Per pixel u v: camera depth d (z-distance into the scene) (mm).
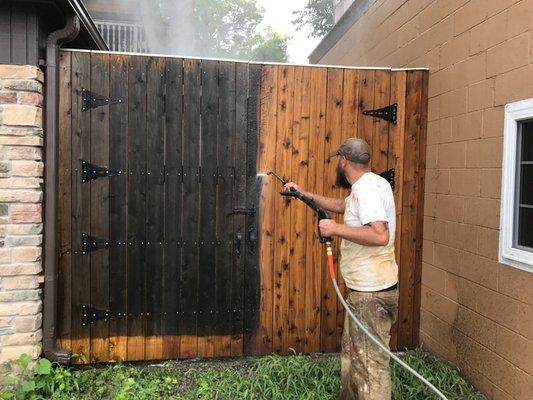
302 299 3650
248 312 3600
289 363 3332
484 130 3014
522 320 2645
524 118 2631
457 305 3305
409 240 3791
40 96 3029
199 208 3486
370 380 2525
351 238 2400
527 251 2631
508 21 2773
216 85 3455
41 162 3068
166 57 3373
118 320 3428
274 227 3584
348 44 6465
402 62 4293
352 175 2635
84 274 3361
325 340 3697
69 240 3322
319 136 3602
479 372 3051
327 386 3107
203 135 3459
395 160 3715
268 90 3523
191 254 3498
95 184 3338
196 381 3197
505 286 2799
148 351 3484
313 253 3641
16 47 2941
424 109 3744
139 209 3412
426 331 3740
